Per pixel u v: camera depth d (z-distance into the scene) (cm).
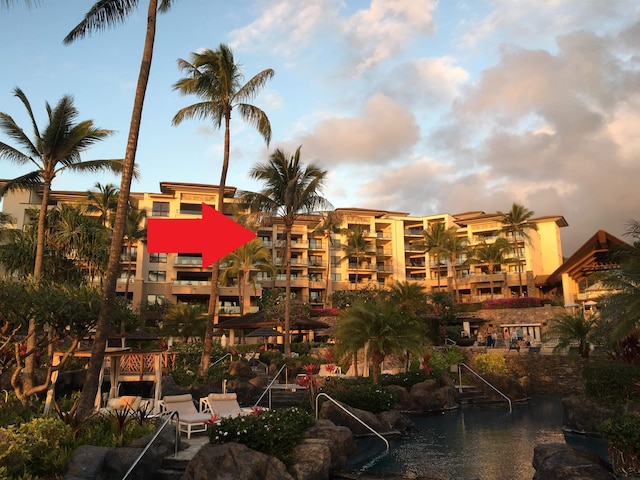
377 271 7738
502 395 2408
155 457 1002
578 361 2817
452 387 2383
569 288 4594
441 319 4084
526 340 3956
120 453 919
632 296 1591
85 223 2642
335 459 1170
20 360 1345
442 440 1548
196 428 1277
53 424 955
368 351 2117
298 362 2791
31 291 1290
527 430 1708
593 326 2483
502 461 1252
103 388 1955
